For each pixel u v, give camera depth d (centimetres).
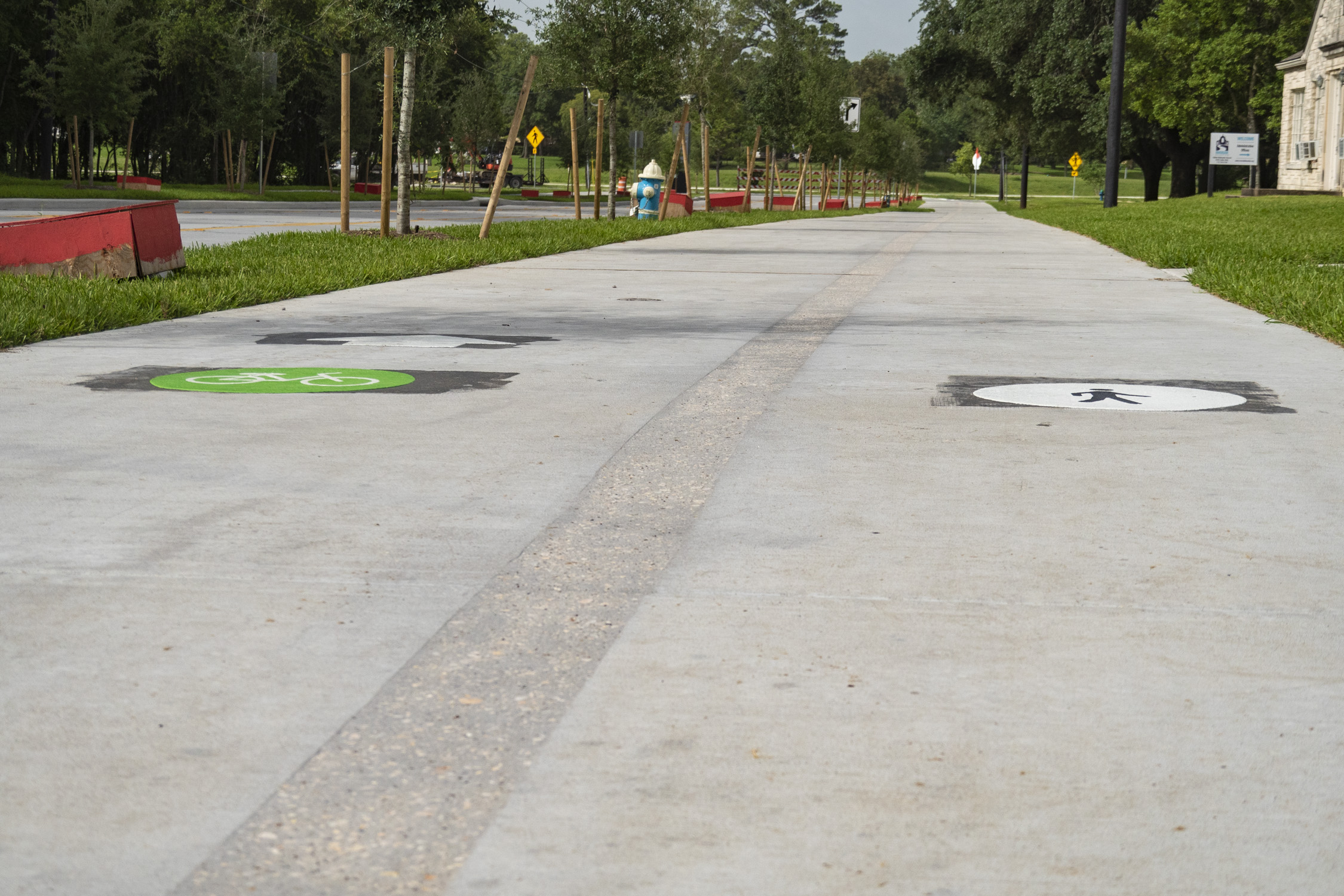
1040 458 601
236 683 330
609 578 418
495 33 8694
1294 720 316
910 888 241
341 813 266
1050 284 1638
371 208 5191
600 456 599
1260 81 5400
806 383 817
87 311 1088
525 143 13075
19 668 337
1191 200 4559
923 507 509
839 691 329
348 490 530
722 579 417
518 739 301
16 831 258
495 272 1773
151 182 6097
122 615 378
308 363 891
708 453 607
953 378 842
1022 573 427
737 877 244
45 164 6594
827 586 412
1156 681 338
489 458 593
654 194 3784
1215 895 240
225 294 1280
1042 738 304
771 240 2862
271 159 6906
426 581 412
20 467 564
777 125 6056
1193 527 485
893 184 11900
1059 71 6284
